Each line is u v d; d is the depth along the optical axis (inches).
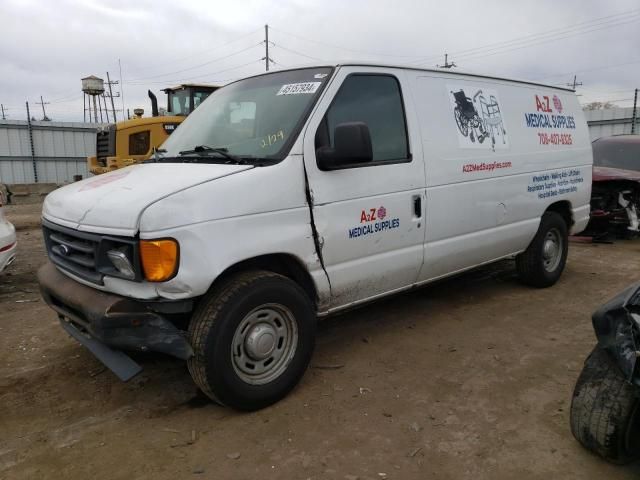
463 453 116.6
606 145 400.5
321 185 140.3
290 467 113.0
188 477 110.7
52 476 112.0
